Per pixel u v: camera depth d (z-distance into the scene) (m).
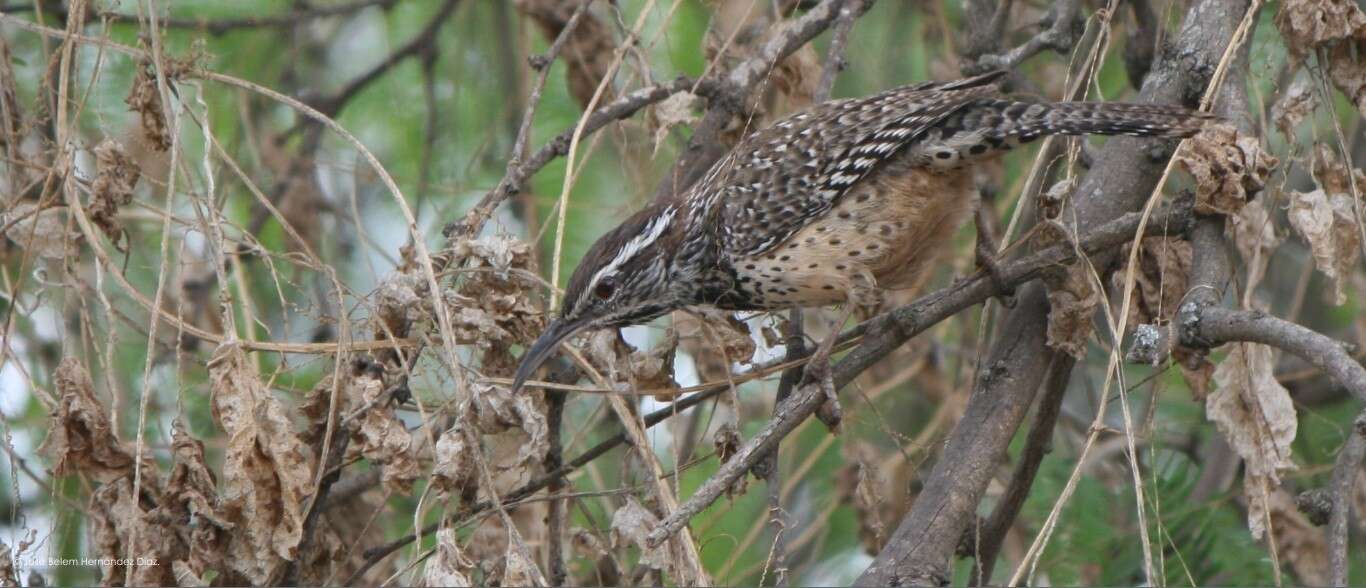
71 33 7.59
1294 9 7.30
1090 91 9.79
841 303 8.18
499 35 11.15
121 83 9.53
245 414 6.48
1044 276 7.29
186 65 7.60
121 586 6.81
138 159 9.53
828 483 10.91
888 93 8.17
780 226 7.97
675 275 8.41
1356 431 5.85
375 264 10.66
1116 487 10.07
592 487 9.26
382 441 6.82
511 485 6.81
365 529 7.67
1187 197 7.34
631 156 10.09
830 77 8.47
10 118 8.04
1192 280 7.04
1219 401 7.21
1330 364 6.09
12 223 7.60
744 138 8.36
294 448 6.53
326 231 10.57
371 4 11.02
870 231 7.92
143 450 6.87
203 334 6.98
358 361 7.22
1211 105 7.43
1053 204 7.38
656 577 7.35
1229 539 9.01
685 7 10.45
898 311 7.30
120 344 9.06
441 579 6.08
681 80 8.45
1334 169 7.39
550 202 10.34
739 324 7.99
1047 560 9.30
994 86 7.90
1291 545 8.85
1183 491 9.38
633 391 6.97
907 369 10.80
